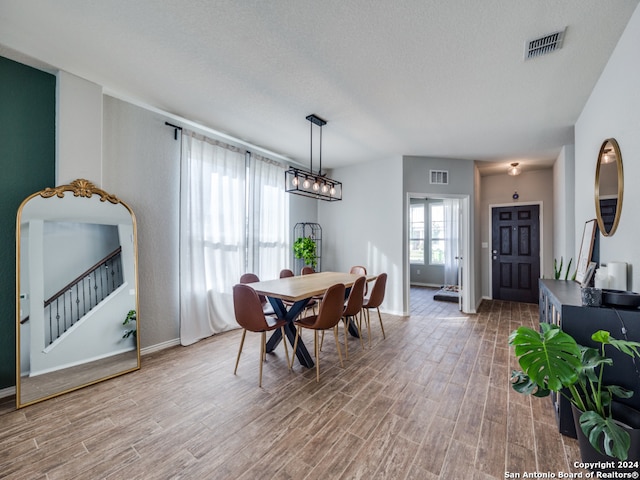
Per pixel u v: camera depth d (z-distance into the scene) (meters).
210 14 1.75
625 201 1.93
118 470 1.51
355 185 5.29
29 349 2.21
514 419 1.93
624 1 1.64
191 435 1.78
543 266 5.39
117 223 2.74
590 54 2.08
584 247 2.90
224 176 3.85
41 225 2.30
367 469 1.51
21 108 2.31
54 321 2.34
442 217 7.71
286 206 4.91
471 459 1.58
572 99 2.76
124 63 2.27
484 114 3.10
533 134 3.68
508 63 2.20
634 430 1.32
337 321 2.67
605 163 2.28
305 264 5.05
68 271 2.42
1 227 2.23
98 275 2.59
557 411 1.87
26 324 2.21
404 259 4.70
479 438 1.74
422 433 1.79
